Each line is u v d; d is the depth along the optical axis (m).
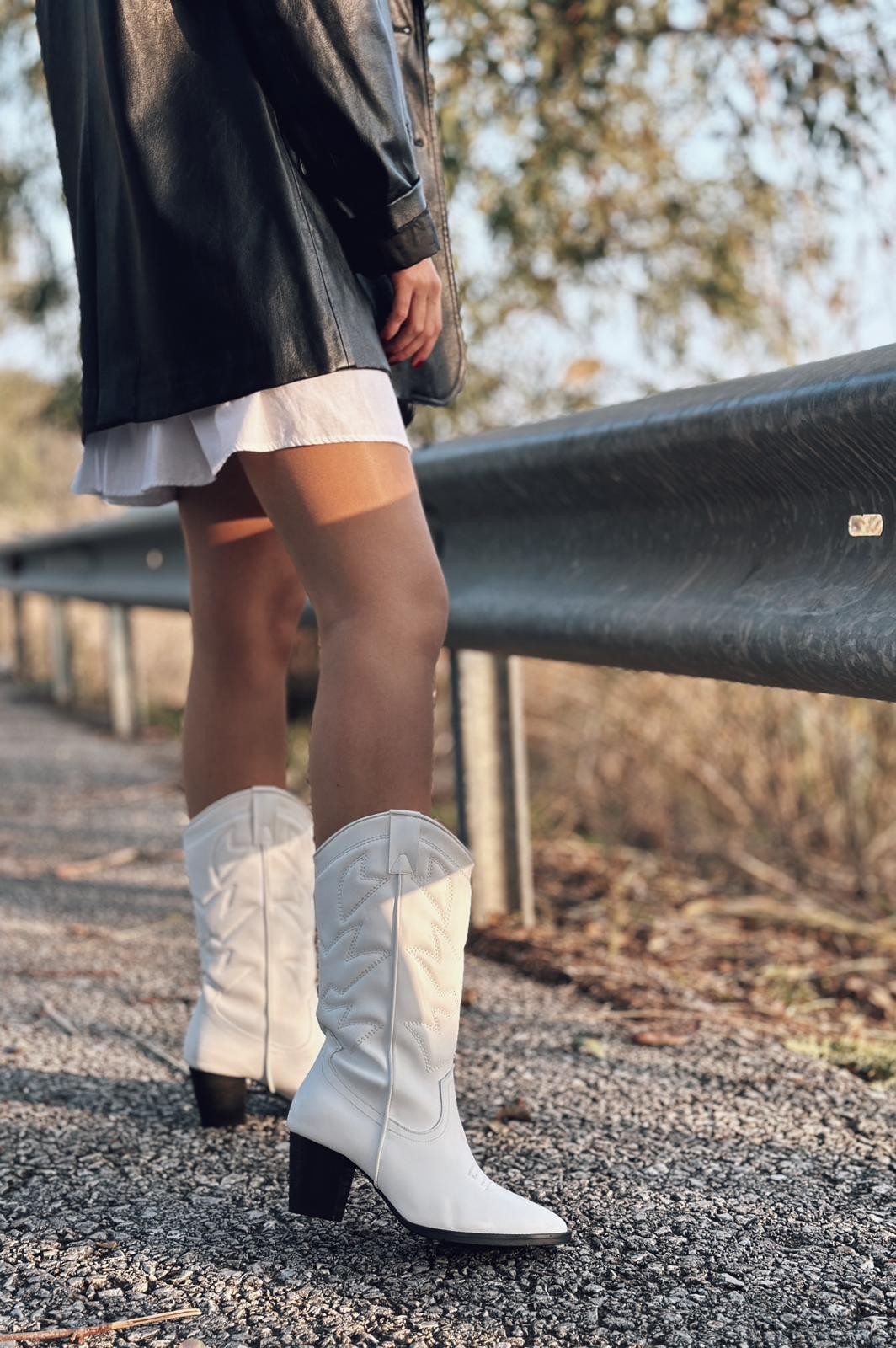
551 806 3.41
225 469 1.46
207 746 1.51
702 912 2.59
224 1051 1.49
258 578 1.50
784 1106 1.54
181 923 2.49
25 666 7.48
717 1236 1.21
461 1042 1.79
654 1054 1.73
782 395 1.28
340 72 1.10
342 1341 1.04
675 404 1.48
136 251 1.21
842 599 1.25
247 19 1.12
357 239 1.17
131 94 1.18
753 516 1.43
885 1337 1.04
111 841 3.29
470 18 2.95
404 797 1.19
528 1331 1.05
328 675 1.20
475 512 2.04
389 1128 1.18
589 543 1.77
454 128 3.04
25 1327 1.07
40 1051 1.76
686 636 1.48
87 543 4.93
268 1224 1.25
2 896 2.72
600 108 3.14
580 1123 1.49
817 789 3.00
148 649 6.71
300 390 1.15
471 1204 1.17
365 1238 1.22
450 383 1.44
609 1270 1.15
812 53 2.77
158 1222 1.26
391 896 1.18
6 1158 1.41
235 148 1.15
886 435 1.17
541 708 3.94
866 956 2.32
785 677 1.34
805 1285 1.12
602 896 2.70
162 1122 1.52
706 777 3.12
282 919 1.51
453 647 2.19
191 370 1.17
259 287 1.14
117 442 1.35
